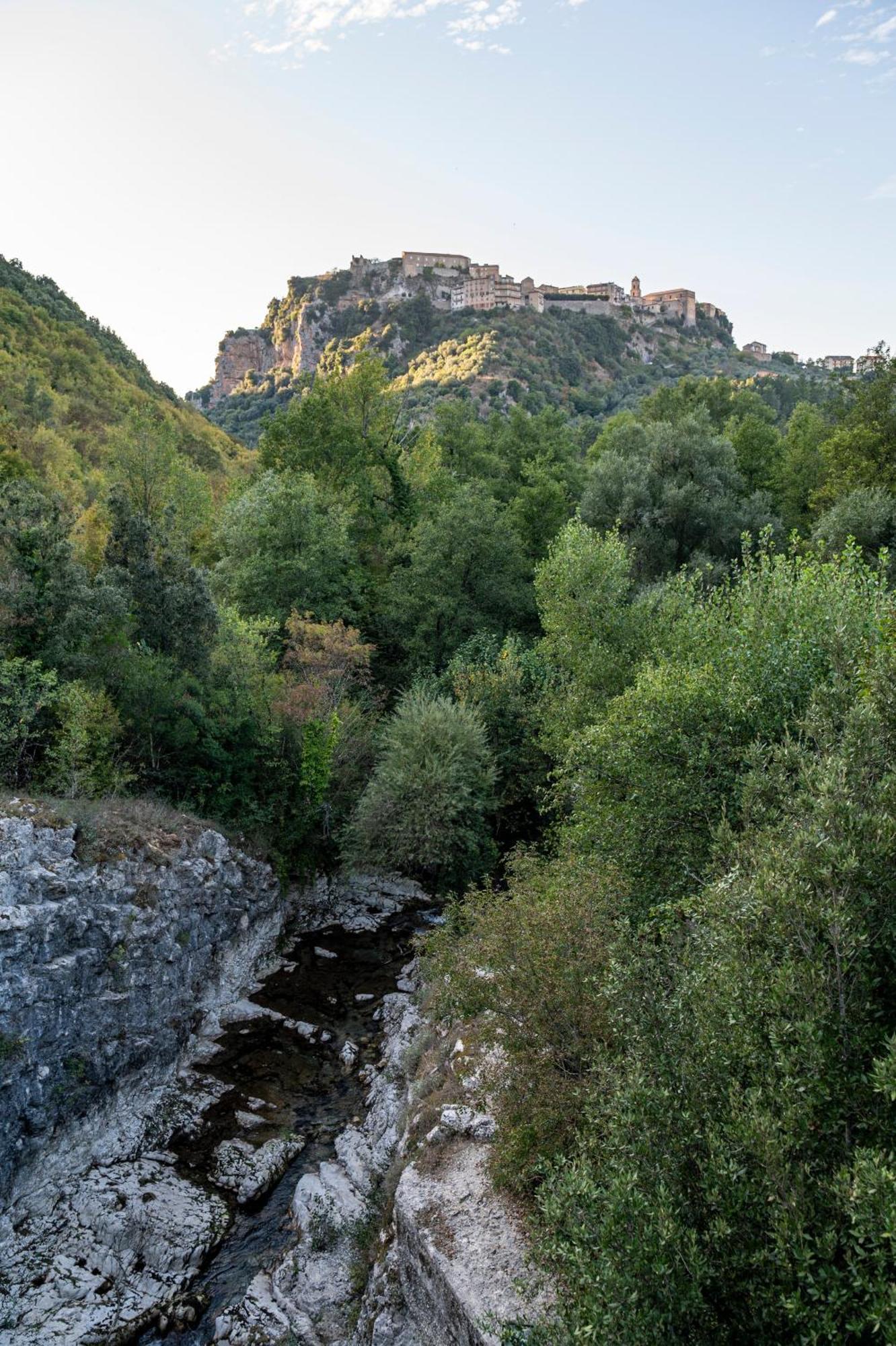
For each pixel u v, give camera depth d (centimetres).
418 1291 1223
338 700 3347
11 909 1599
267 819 2780
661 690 1742
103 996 1803
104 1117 1762
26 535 2380
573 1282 828
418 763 3062
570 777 2556
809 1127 748
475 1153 1414
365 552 4981
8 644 2242
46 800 1967
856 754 1004
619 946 1080
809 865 871
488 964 1351
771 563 2469
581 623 2934
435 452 5941
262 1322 1320
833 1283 663
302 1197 1577
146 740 2511
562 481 5888
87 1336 1287
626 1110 873
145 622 2722
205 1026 2178
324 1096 1952
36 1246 1459
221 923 2341
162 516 3412
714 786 1634
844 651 1405
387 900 3130
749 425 5281
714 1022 866
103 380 9400
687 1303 712
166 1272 1416
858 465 3941
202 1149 1748
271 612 3906
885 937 840
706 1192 757
